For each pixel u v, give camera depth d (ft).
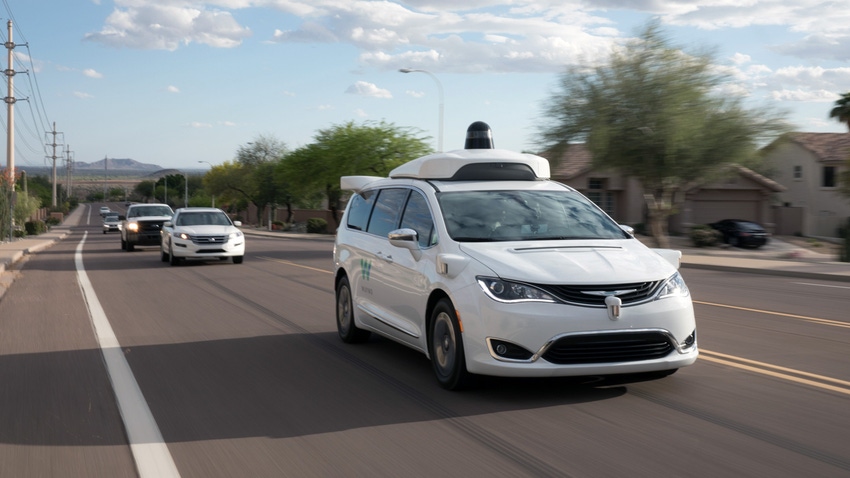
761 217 162.20
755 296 49.24
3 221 132.36
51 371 25.82
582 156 154.30
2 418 19.98
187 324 36.27
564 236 23.34
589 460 16.08
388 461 16.24
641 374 23.09
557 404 20.56
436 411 20.10
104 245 128.26
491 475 15.30
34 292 51.60
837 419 19.07
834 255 105.81
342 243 30.89
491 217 23.75
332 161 174.81
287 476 15.43
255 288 52.90
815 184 168.55
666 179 102.01
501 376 22.20
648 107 98.48
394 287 25.52
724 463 15.80
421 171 26.37
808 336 32.09
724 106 101.19
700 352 28.17
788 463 15.78
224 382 23.88
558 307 19.80
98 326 35.88
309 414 20.03
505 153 26.99
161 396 22.18
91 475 15.61
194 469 15.90
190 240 74.95
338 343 30.78
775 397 21.26
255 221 344.90
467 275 21.13
